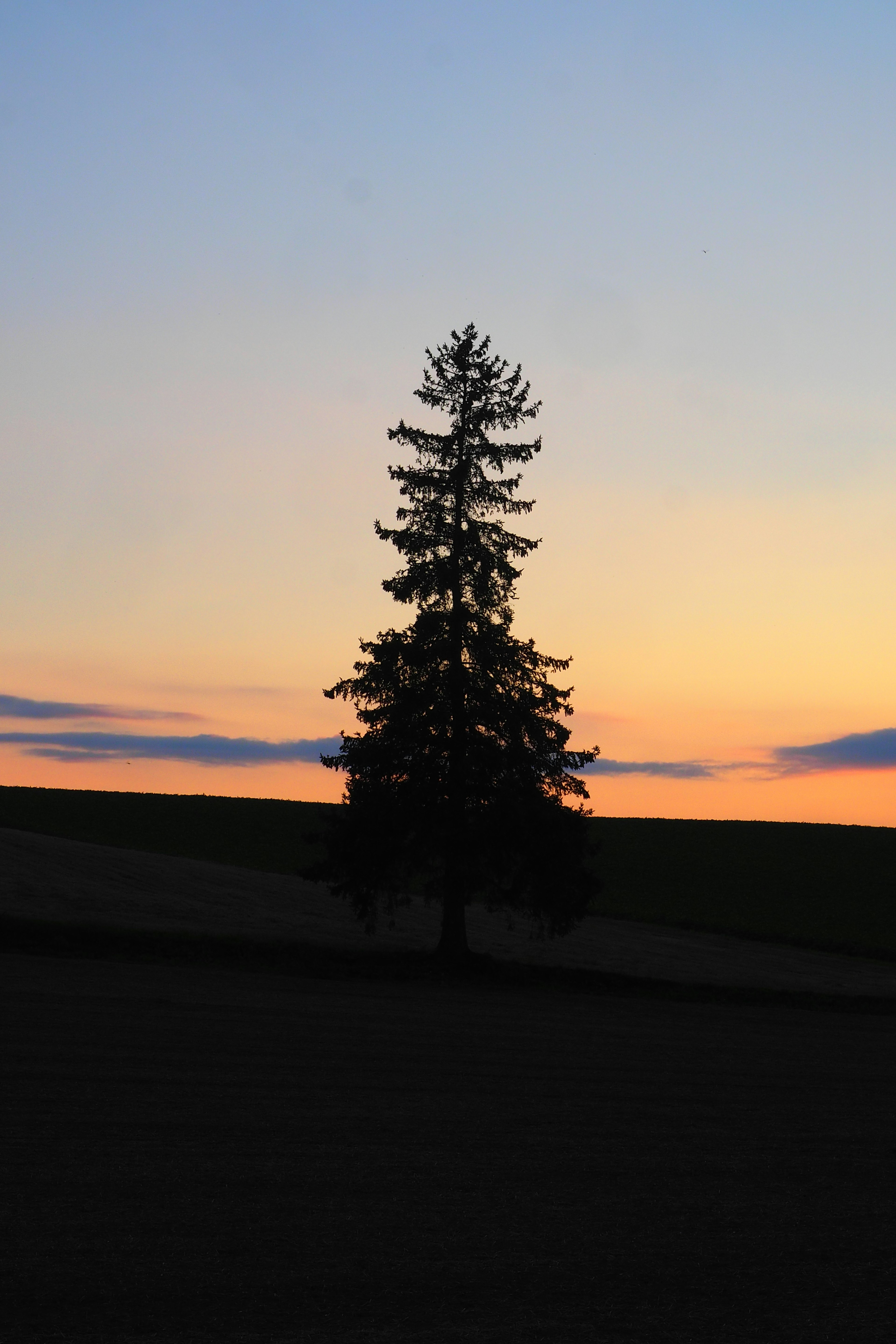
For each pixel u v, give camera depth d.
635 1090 16.81
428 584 35.56
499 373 36.66
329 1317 7.31
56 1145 11.34
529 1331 7.21
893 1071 21.06
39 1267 7.93
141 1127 12.35
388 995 27.89
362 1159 11.52
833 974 42.41
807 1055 22.55
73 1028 18.77
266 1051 17.92
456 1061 18.42
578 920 36.44
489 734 35.41
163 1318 7.16
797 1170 12.19
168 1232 8.83
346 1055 18.19
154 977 26.98
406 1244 8.84
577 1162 11.96
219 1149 11.58
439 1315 7.44
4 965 26.78
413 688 34.91
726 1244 9.28
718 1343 7.14
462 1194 10.41
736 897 62.16
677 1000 33.56
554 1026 24.27
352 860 35.09
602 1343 7.07
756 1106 16.14
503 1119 14.03
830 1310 7.82
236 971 30.44
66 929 31.95
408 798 34.47
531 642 36.28
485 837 34.41
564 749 35.69
